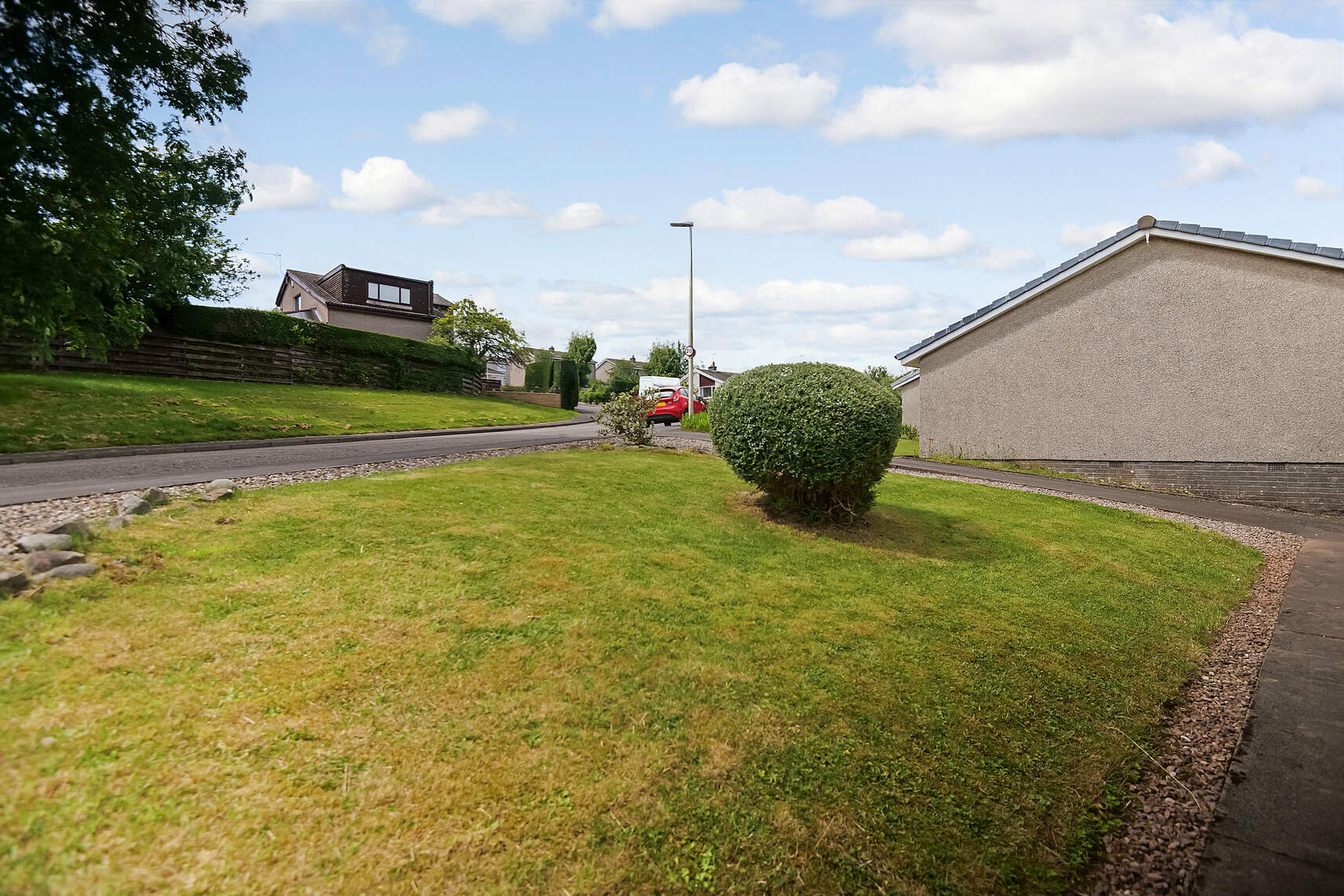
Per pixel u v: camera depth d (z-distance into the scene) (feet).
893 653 15.33
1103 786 11.44
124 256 44.21
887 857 9.34
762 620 16.40
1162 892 9.16
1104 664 16.15
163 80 37.09
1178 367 49.42
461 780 9.76
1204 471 48.73
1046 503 36.86
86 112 33.35
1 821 7.77
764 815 9.81
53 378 52.75
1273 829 10.43
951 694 13.79
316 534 18.72
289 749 9.84
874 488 37.04
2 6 28.60
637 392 53.52
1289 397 45.78
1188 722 14.06
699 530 23.80
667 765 10.62
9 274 36.70
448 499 24.45
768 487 26.35
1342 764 12.34
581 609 15.70
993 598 19.83
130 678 10.84
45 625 11.98
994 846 9.77
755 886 8.62
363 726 10.60
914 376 100.83
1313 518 41.42
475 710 11.39
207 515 19.72
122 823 8.09
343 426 54.60
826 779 10.74
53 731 9.34
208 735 9.84
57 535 15.87
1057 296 54.08
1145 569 24.85
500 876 8.28
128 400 49.24
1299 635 19.40
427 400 86.58
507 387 148.97
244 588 14.70
